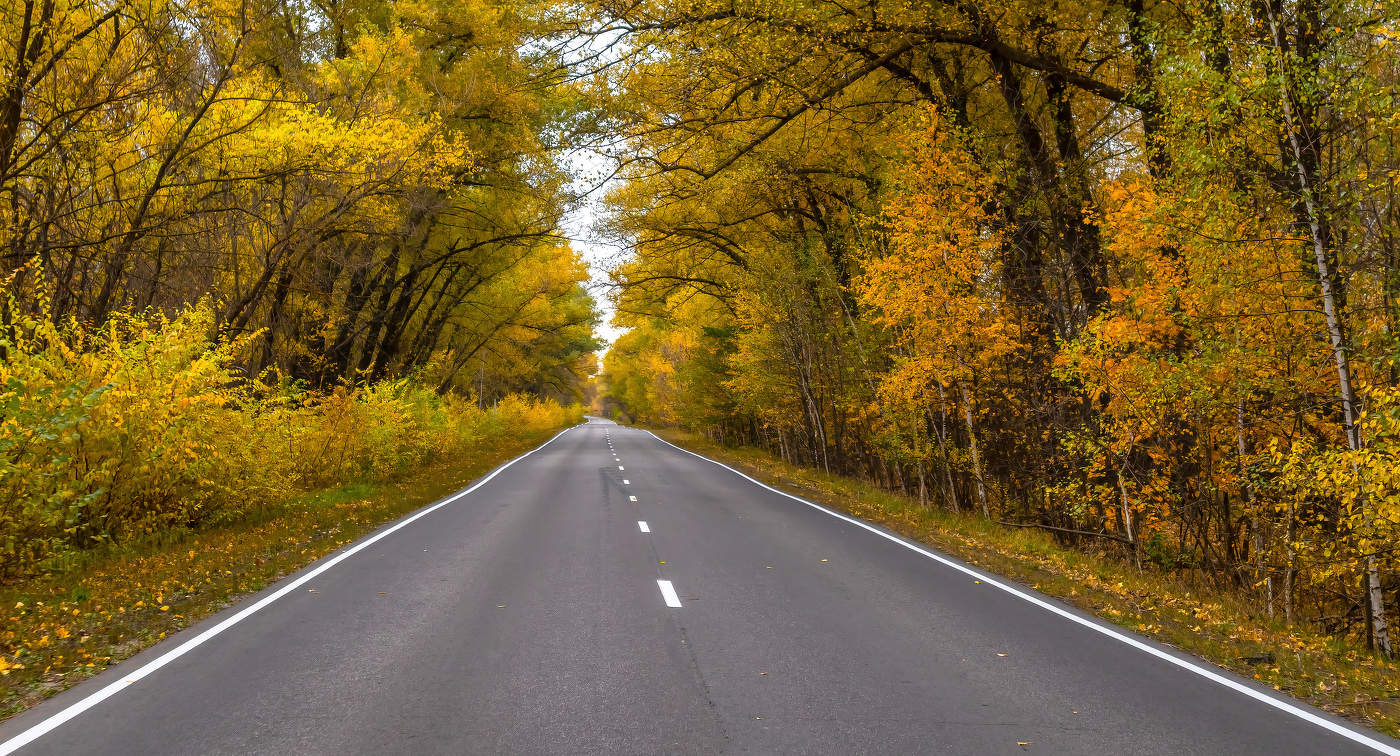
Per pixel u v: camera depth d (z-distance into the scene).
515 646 5.93
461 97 22.56
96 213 14.99
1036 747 4.16
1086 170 15.23
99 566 9.60
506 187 25.84
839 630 6.55
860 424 26.72
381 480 21.30
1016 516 18.28
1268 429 11.76
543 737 4.18
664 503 16.47
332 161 16.31
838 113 18.19
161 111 14.38
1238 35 10.05
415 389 30.28
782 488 21.52
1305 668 6.11
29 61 11.73
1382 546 8.77
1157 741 4.29
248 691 4.89
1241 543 13.55
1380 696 5.45
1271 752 4.17
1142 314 12.14
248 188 16.92
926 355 16.64
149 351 11.56
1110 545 15.45
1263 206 10.11
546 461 30.97
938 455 18.97
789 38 13.70
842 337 23.88
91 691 4.90
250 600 7.52
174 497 12.30
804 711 4.64
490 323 37.47
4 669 5.34
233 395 13.55
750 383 31.64
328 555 10.16
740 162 19.25
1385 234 9.67
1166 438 12.99
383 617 6.82
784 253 25.30
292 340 22.95
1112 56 14.85
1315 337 10.52
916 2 13.43
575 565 9.37
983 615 7.25
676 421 69.38
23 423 9.39
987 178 15.34
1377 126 9.15
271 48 19.14
